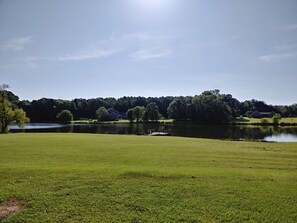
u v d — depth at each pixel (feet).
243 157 65.36
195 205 32.83
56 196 34.88
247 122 331.77
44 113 457.68
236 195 35.94
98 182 40.11
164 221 29.12
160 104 538.06
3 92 196.65
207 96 361.92
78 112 508.12
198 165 55.26
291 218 29.99
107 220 29.19
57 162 55.67
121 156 64.59
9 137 115.03
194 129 256.11
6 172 44.45
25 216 29.76
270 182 41.55
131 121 397.60
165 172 45.83
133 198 34.55
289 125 298.76
